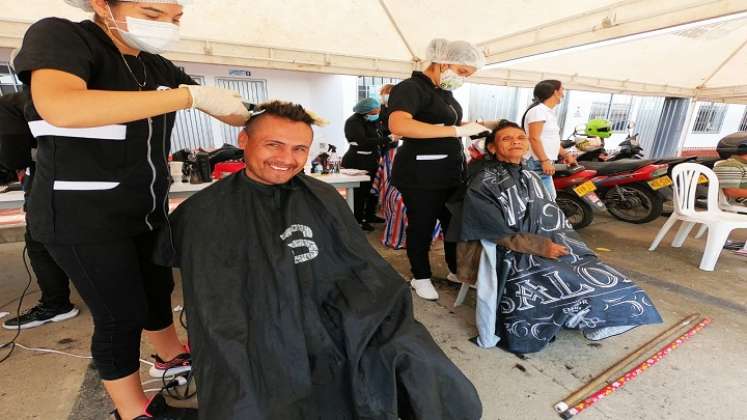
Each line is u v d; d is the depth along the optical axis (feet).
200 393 2.36
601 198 11.46
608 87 13.89
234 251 2.77
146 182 2.85
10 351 4.67
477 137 5.83
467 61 5.06
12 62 2.13
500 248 4.71
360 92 16.94
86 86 2.25
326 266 3.08
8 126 3.75
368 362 2.56
